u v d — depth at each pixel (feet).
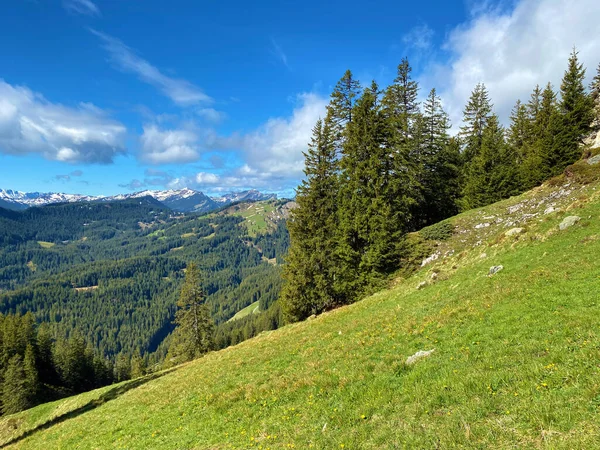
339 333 69.67
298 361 59.31
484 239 108.58
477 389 27.63
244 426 39.22
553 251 62.59
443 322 50.37
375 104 128.47
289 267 134.92
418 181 143.13
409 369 38.06
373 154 124.77
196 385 67.21
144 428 51.03
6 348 263.29
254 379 56.80
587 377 23.54
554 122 155.22
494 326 41.24
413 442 23.90
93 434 58.39
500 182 153.48
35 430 90.94
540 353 30.60
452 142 195.42
